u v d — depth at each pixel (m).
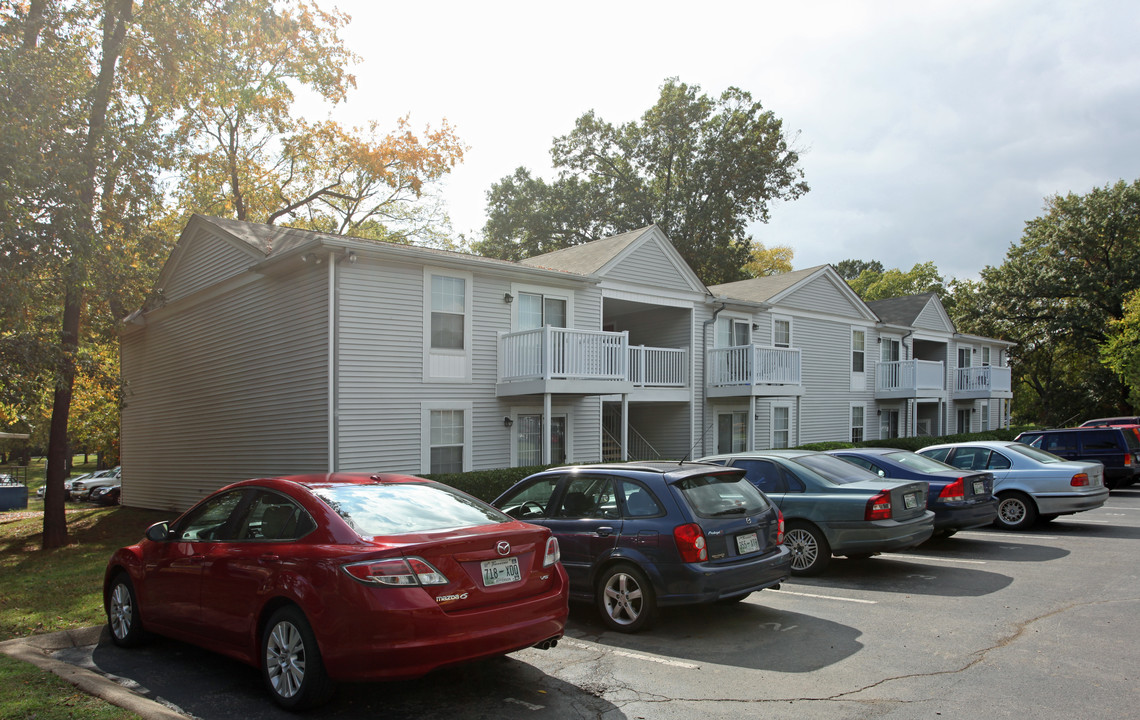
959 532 12.54
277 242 15.55
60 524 14.37
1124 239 37.16
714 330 21.44
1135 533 12.05
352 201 30.86
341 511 5.02
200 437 17.42
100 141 13.77
